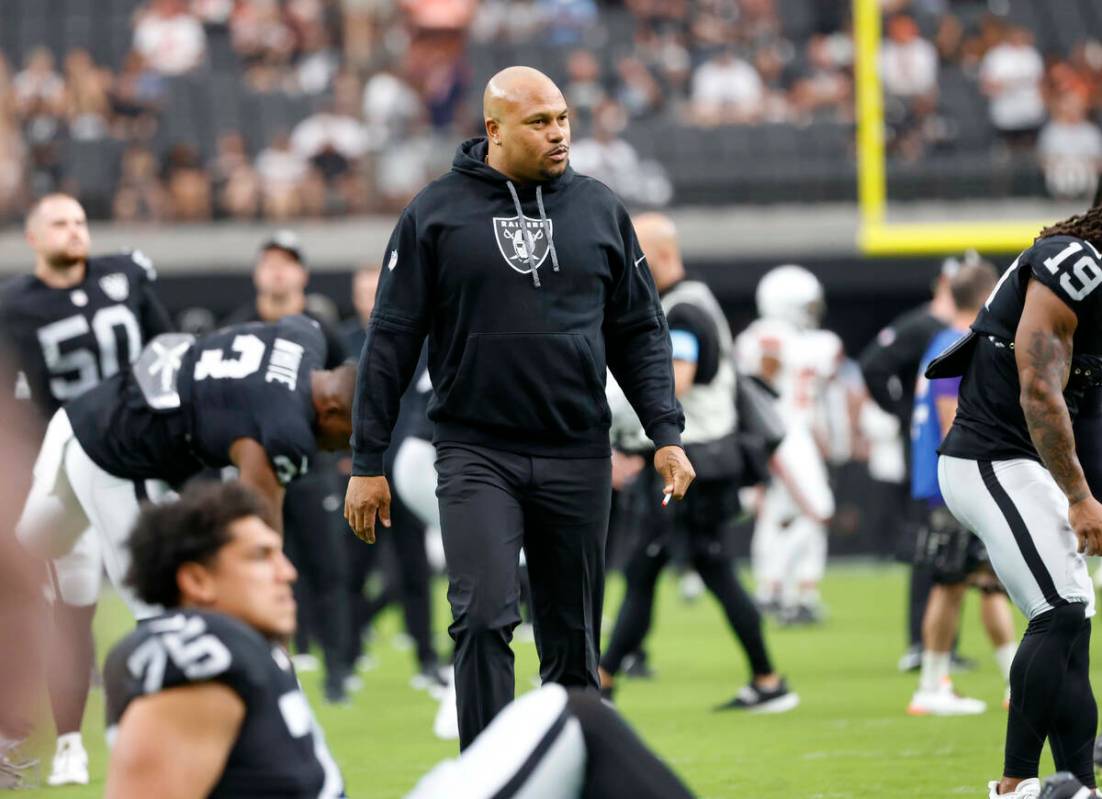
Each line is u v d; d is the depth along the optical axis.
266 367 17.31
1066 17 64.12
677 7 66.69
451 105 63.06
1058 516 16.41
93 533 20.14
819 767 20.48
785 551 38.06
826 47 62.91
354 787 20.28
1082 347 16.31
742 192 56.84
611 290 16.83
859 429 51.75
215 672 10.10
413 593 29.64
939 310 31.19
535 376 16.17
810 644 34.56
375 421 16.39
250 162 60.59
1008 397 16.67
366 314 30.56
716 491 24.41
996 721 23.70
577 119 60.69
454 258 16.19
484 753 11.50
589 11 66.69
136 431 17.86
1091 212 16.44
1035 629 16.36
